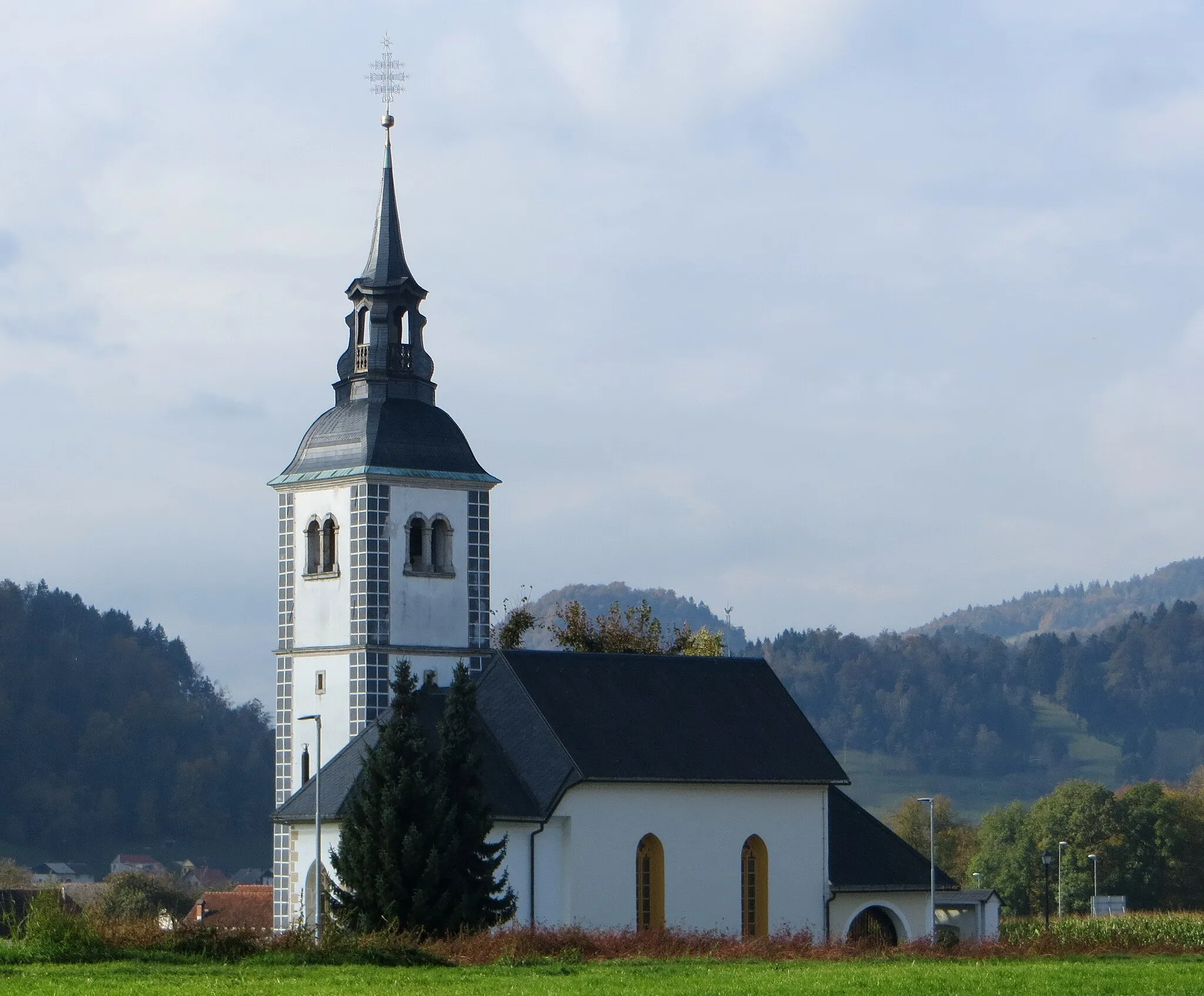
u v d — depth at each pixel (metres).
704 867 102.56
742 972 76.00
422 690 93.50
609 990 66.81
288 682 107.88
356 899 88.69
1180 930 117.19
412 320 109.31
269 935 83.12
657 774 100.81
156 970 72.06
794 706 110.38
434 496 107.00
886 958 87.75
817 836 106.75
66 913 78.94
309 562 107.56
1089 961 87.50
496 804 97.12
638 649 143.25
